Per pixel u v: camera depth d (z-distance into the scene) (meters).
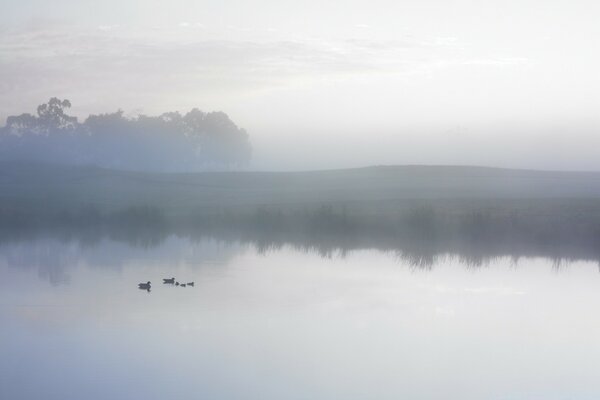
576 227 55.53
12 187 100.06
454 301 32.28
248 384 20.77
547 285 36.59
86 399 19.42
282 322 27.98
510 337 26.31
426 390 20.58
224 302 31.56
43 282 36.44
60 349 24.05
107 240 55.50
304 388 20.58
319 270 40.62
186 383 20.80
